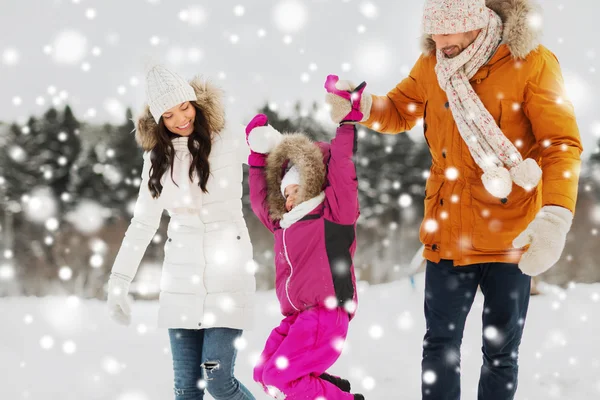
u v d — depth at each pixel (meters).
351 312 3.11
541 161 2.76
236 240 3.19
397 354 5.01
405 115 3.33
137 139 3.28
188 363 3.15
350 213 3.05
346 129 3.08
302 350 2.94
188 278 3.13
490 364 2.98
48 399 4.16
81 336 5.93
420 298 7.00
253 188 3.32
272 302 7.35
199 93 3.16
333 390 3.02
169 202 3.18
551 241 2.51
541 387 4.16
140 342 5.68
